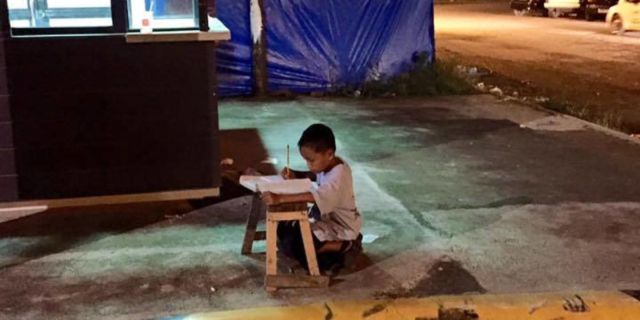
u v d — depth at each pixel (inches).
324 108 409.7
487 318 161.5
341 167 177.6
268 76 448.5
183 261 191.8
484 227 217.3
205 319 158.7
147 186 235.9
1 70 217.6
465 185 261.0
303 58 452.1
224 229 215.3
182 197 239.3
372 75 466.0
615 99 478.6
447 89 459.8
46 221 221.6
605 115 413.4
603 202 241.3
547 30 909.2
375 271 185.2
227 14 434.9
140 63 226.1
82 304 168.1
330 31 452.4
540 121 375.2
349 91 455.2
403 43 470.3
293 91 454.9
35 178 227.3
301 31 447.8
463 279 180.5
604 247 201.9
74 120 225.8
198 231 213.6
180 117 232.7
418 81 459.5
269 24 442.0
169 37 224.5
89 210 230.4
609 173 277.1
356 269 186.2
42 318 161.3
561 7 1098.1
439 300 166.9
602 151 311.9
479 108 412.2
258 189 175.0
